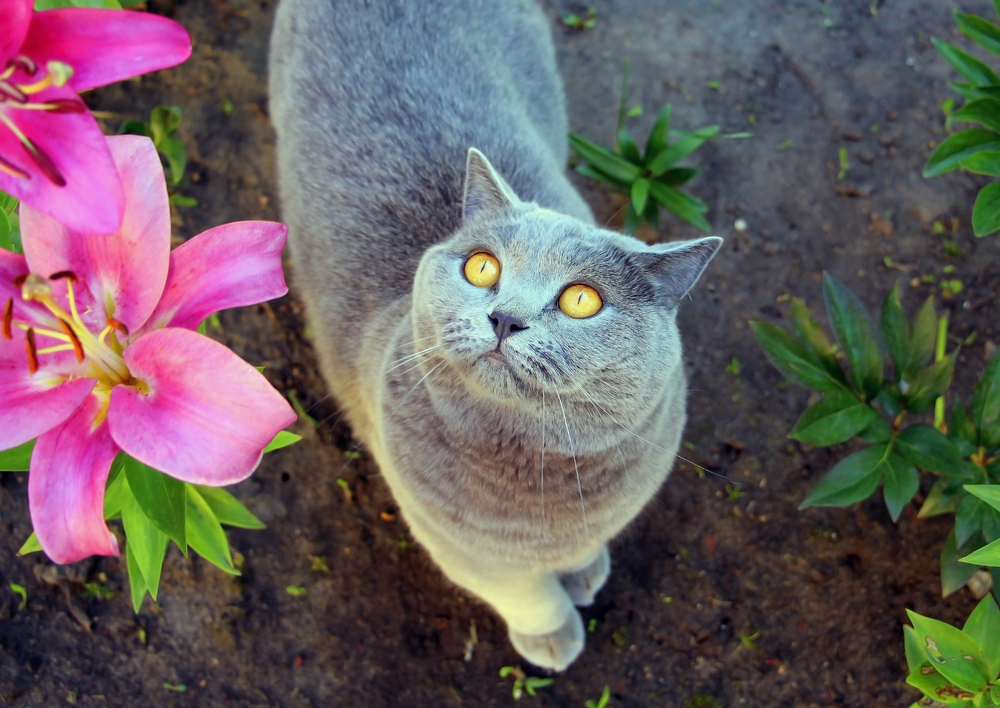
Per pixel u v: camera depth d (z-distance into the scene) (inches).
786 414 27.8
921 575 25.7
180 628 25.0
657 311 16.5
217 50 30.6
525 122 23.6
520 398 15.7
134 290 14.1
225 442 12.8
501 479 17.4
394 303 20.6
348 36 22.6
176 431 13.0
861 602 25.7
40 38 12.5
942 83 31.6
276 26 24.5
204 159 29.5
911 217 29.8
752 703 25.2
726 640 25.7
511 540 18.4
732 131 31.2
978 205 23.5
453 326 15.7
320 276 22.5
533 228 16.3
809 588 26.0
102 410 14.1
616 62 32.3
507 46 24.6
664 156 27.7
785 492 26.9
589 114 31.6
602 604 26.0
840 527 26.4
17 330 13.8
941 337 26.7
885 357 28.5
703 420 27.7
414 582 25.9
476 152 17.4
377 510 26.5
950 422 25.8
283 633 25.3
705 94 31.8
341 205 22.0
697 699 25.2
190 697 24.6
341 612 25.6
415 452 18.0
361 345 21.4
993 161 23.0
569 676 25.3
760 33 32.5
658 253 16.1
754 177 30.5
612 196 30.7
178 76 30.2
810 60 32.2
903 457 23.0
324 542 26.2
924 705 22.8
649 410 16.9
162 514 15.9
